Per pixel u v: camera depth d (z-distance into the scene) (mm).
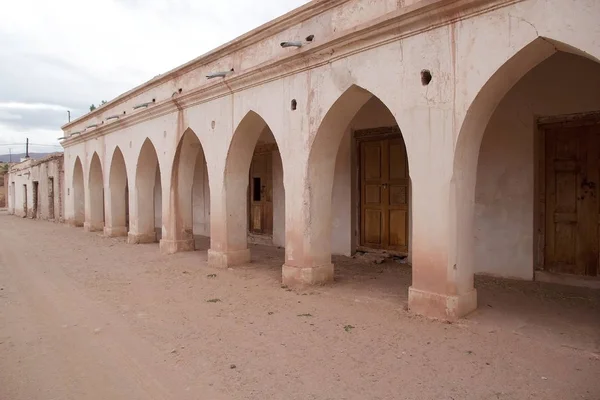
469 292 5441
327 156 7238
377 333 5047
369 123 9305
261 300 6656
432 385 3814
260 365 4375
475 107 4984
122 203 15453
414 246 5578
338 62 6457
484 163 7414
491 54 4691
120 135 13945
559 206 6895
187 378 4164
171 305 6613
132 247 12617
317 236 7254
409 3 5504
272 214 12281
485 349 4461
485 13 4719
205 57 9461
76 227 19609
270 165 12297
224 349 4816
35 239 15617
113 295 7312
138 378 4215
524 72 4922
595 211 6555
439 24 5133
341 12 6520
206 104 9500
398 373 4062
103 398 3844
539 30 4301
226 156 8945
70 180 20047
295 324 5508
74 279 8648
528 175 6961
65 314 6348
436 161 5258
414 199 5527
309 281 7168
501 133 7219
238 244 9281
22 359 4746
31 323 5977
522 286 6680
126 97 13438
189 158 11094
